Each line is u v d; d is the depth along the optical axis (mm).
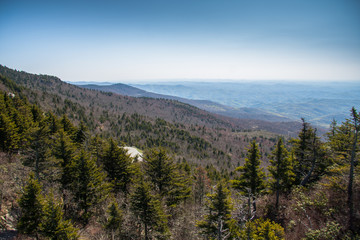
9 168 23875
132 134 134500
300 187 23641
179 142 136875
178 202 28234
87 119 127250
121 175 28641
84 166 22672
